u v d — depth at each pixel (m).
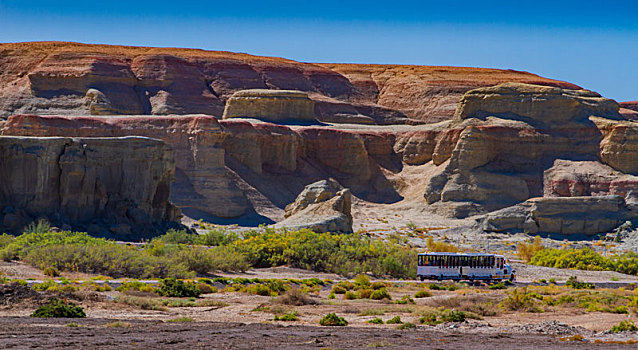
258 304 38.91
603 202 121.69
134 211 86.69
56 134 130.50
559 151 148.62
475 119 155.88
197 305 37.38
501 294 47.19
